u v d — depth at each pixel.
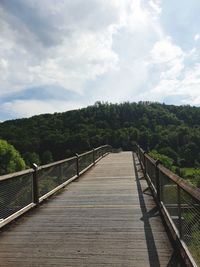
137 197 10.48
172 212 6.16
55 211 8.70
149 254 5.35
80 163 17.36
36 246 5.86
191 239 4.52
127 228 6.92
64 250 5.62
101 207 9.11
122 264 4.96
